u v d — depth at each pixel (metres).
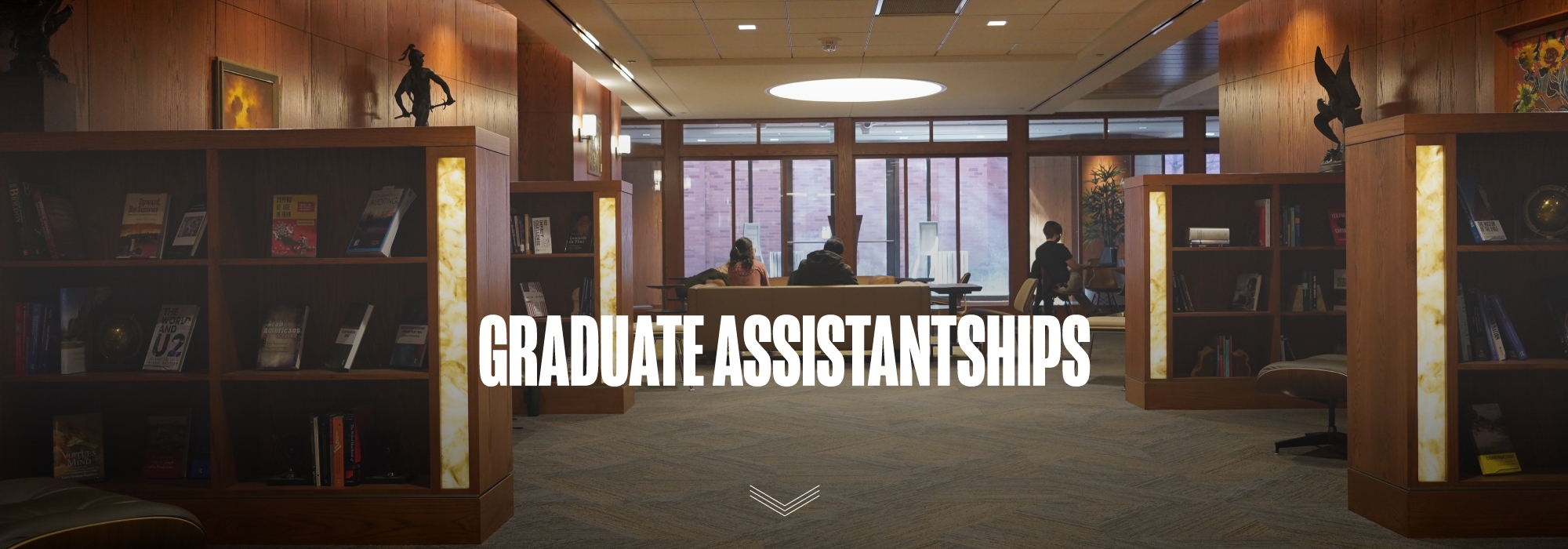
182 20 5.05
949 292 9.34
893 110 13.04
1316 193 6.05
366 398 3.63
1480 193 3.43
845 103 12.16
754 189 13.98
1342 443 4.62
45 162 3.51
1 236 3.31
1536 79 5.23
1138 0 7.22
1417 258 3.26
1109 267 13.07
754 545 3.30
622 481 4.23
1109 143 13.86
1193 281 6.19
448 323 3.26
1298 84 7.24
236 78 5.47
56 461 3.38
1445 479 3.29
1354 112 6.00
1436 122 3.23
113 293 3.59
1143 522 3.56
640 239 13.97
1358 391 3.61
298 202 3.42
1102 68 9.59
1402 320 3.30
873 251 14.01
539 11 7.13
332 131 3.23
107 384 3.60
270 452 3.61
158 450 3.51
